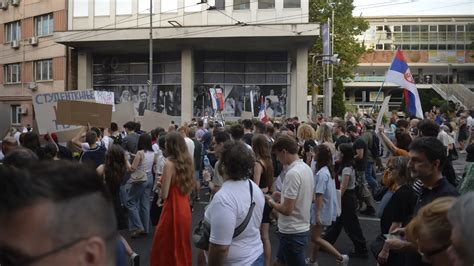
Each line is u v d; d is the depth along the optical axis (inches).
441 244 82.9
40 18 1450.5
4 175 45.6
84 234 46.0
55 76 1402.6
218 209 140.8
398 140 284.7
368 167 427.8
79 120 365.4
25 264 44.6
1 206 44.7
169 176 191.8
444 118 972.6
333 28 1609.3
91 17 1325.0
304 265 197.0
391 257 158.4
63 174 46.3
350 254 280.8
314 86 1457.9
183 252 192.2
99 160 303.1
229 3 1249.4
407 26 3046.3
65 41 1263.5
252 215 145.9
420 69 3085.6
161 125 573.0
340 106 1699.1
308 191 193.8
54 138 376.8
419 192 161.8
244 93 1320.1
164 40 1222.3
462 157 762.2
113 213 50.2
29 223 44.6
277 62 1311.5
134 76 1374.3
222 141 305.6
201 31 1191.6
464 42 2989.7
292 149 194.4
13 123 1521.9
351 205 276.8
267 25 1161.4
